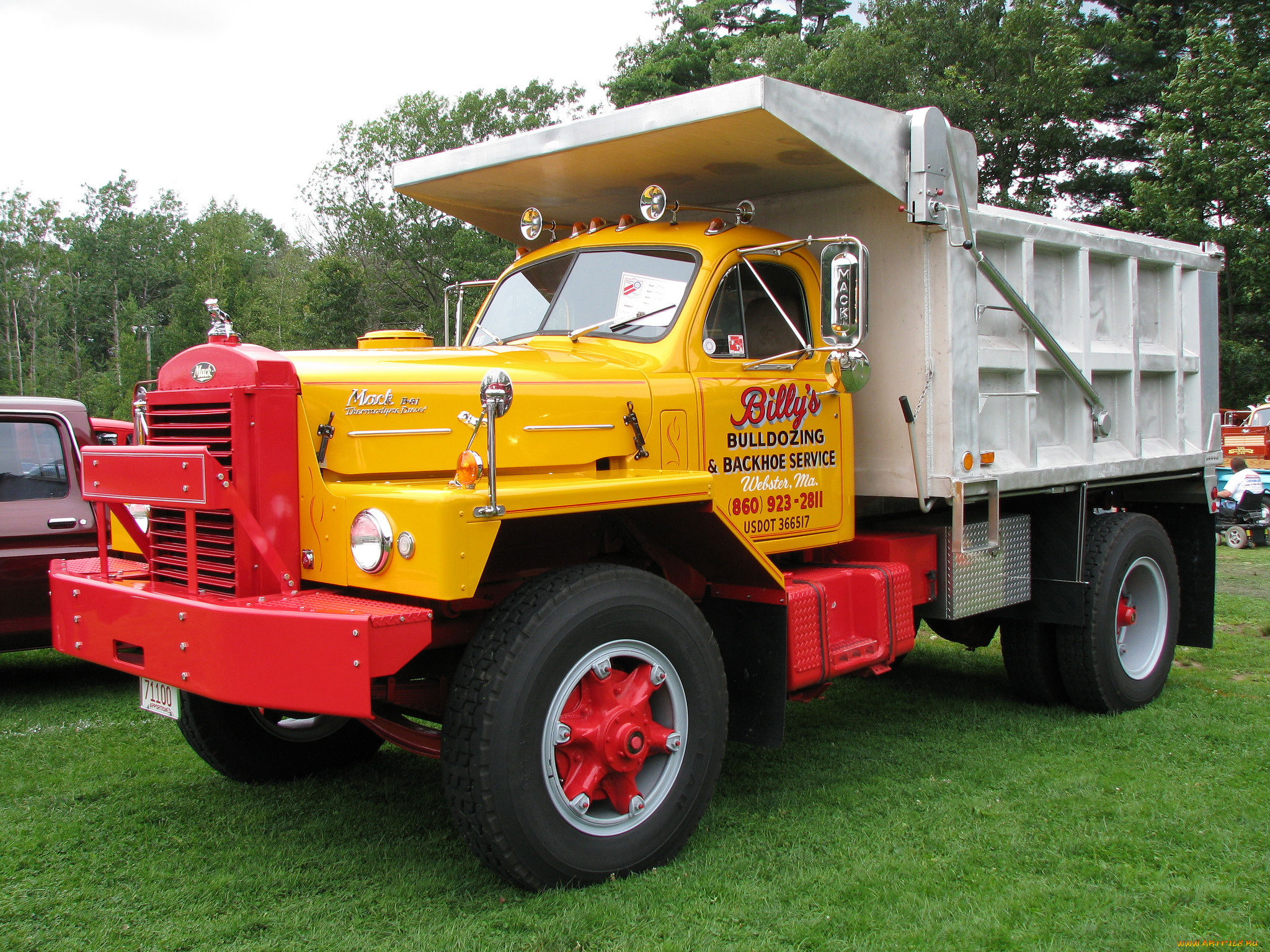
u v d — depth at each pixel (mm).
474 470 2816
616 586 3127
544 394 3398
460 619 3471
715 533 3498
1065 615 5109
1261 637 7059
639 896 2992
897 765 4340
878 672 4281
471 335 4656
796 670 3758
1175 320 5895
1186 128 22734
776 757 4473
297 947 2746
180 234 73938
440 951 2693
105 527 3484
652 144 4016
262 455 3006
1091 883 3111
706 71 35062
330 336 35656
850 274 3576
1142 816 3672
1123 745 4621
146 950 2750
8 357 57594
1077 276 5148
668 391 3732
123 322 67125
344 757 4383
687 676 3293
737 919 2865
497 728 2838
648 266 4160
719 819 3689
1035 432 4879
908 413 4301
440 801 3975
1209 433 6137
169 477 3010
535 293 4488
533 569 3553
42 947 2764
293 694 2729
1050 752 4527
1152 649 5574
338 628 2678
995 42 27406
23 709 5543
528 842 2893
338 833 3617
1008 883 3115
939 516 4777
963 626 5715
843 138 3955
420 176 4699
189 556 3018
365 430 3145
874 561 4445
